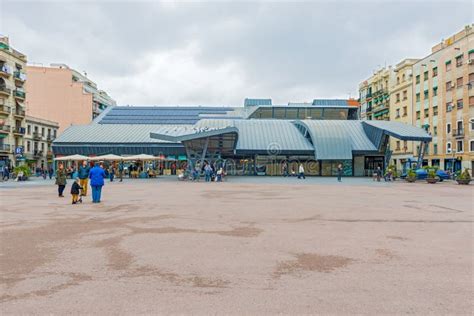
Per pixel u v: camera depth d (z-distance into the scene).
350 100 88.94
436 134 54.22
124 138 53.19
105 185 27.52
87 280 5.26
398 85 65.12
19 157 51.25
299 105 72.69
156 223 10.07
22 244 7.53
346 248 7.24
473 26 48.94
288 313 4.14
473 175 46.72
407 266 6.01
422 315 4.10
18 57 54.09
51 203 15.07
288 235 8.48
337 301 4.50
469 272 5.70
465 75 48.22
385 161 49.81
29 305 4.35
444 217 11.38
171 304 4.39
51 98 72.62
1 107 49.69
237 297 4.62
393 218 11.15
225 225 9.78
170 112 76.31
